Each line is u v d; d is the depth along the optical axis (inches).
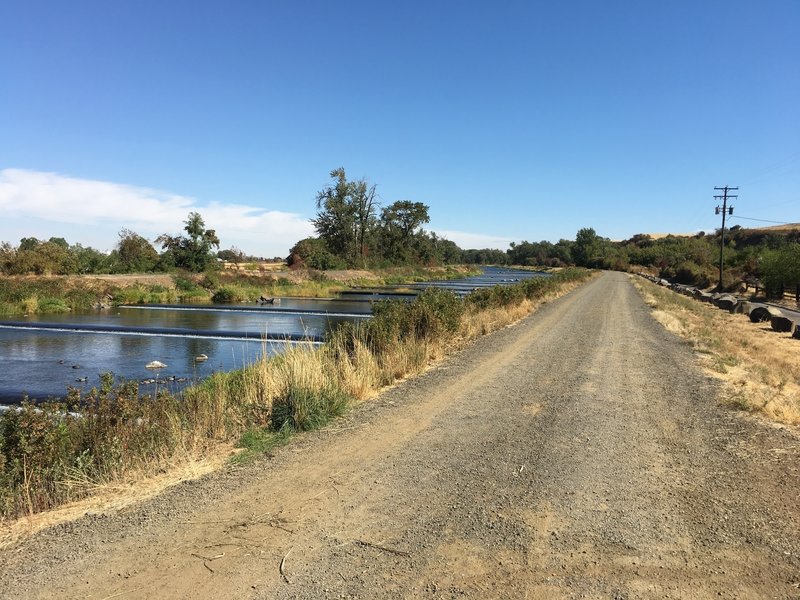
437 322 505.0
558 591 122.9
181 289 1581.0
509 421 271.6
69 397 244.2
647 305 1132.5
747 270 2154.3
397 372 388.5
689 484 189.8
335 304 1445.6
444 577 129.0
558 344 552.1
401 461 213.0
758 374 402.6
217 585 125.3
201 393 290.4
